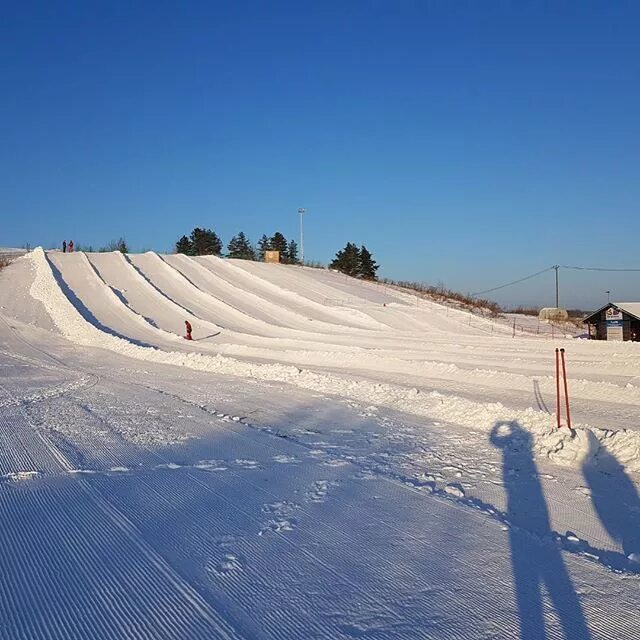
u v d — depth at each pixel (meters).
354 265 97.31
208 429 12.07
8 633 4.43
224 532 6.43
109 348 30.28
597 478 8.73
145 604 4.85
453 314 52.16
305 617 4.67
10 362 25.03
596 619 4.70
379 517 6.95
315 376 19.30
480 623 4.62
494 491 8.05
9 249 75.88
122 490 7.89
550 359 24.47
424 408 14.33
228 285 51.31
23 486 8.05
